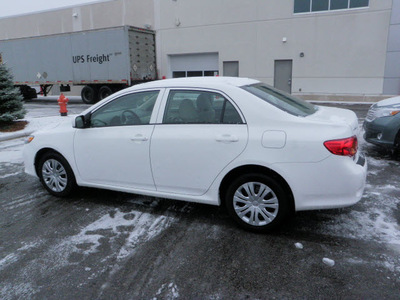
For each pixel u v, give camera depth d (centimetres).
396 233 342
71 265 302
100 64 1714
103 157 415
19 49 1948
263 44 1792
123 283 276
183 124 367
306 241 333
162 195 390
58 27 2408
